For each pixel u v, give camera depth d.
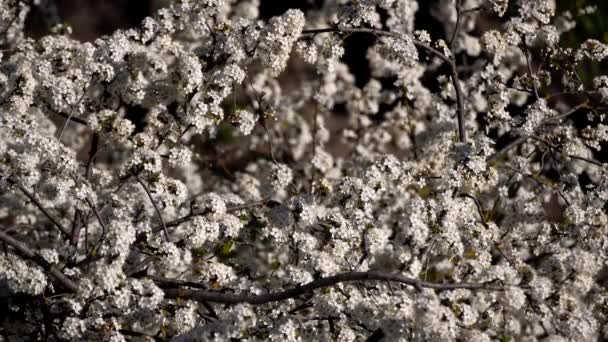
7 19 4.16
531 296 3.45
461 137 3.77
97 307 3.41
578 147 4.03
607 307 3.62
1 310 3.54
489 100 4.02
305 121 4.68
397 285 3.47
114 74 3.71
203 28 3.69
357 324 3.48
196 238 3.46
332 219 3.51
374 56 4.44
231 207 3.61
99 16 6.36
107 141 3.64
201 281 3.58
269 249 4.07
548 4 3.87
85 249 3.60
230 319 3.29
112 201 3.58
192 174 4.41
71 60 3.71
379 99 4.49
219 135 4.53
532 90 3.90
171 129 3.64
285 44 3.61
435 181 3.99
